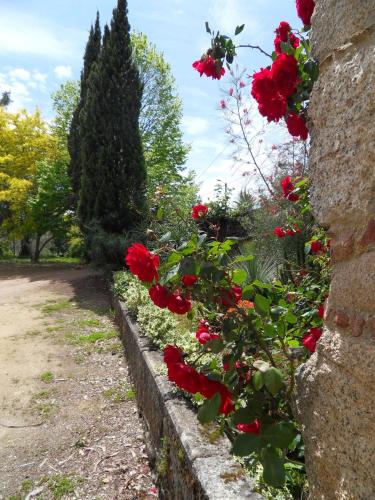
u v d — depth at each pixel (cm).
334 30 108
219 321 160
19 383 425
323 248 258
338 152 106
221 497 151
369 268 96
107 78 959
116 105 964
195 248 146
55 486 266
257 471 168
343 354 101
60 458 297
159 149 1538
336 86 106
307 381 118
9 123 1509
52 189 1310
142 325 419
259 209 658
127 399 385
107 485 266
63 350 516
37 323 638
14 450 308
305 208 264
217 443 194
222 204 894
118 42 968
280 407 141
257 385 124
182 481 196
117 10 969
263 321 147
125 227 978
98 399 387
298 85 143
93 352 508
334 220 111
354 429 96
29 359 489
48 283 988
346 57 103
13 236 1498
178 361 140
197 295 154
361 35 98
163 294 148
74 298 820
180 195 966
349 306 103
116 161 969
